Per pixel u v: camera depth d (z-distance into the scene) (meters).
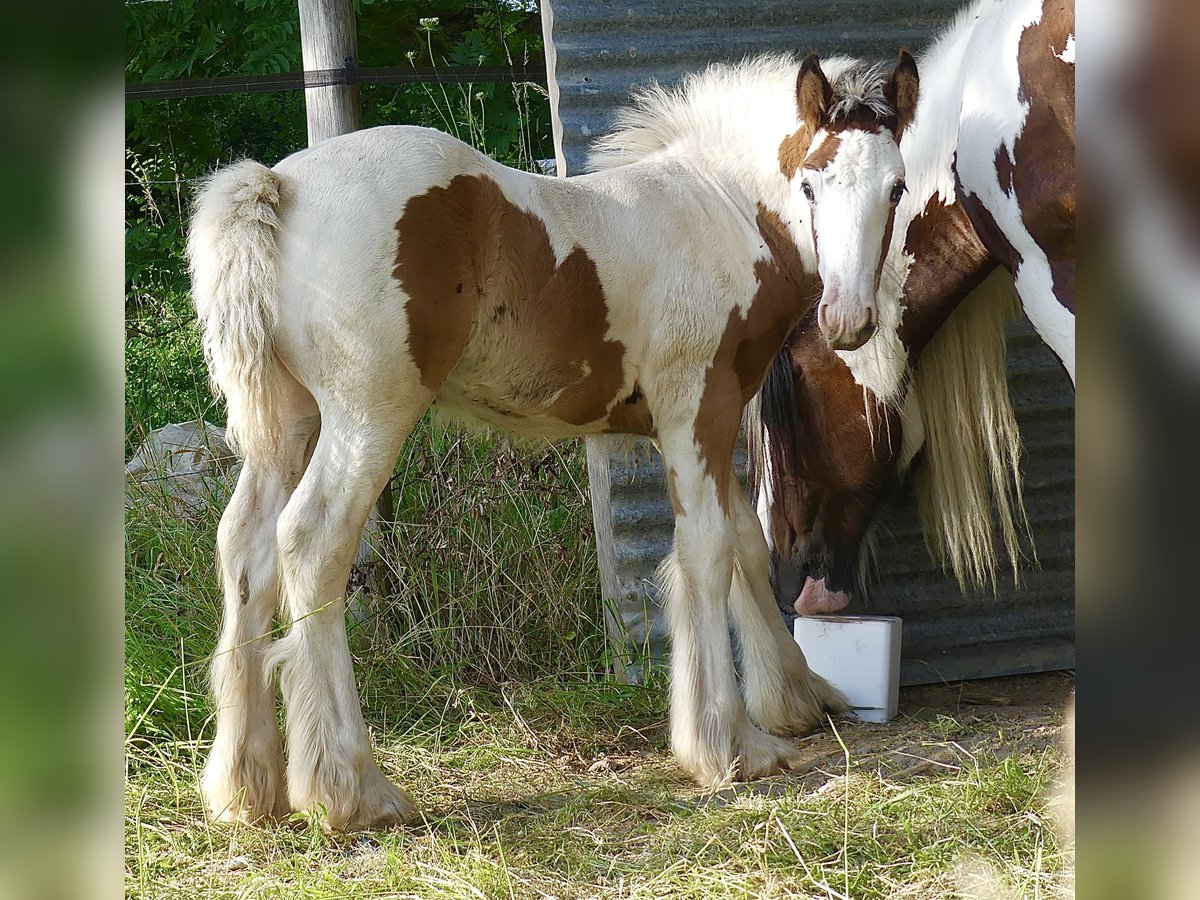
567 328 2.91
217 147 7.02
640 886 2.35
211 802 2.73
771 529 3.80
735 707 3.04
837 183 2.70
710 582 3.04
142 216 6.14
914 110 2.87
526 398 2.99
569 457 4.21
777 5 4.14
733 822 2.64
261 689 2.76
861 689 3.55
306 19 3.88
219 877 2.44
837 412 3.55
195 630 3.54
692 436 3.05
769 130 3.10
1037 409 4.13
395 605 3.76
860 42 4.22
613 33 4.02
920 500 3.80
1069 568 4.22
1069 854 2.35
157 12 6.93
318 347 2.59
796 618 3.68
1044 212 2.98
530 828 2.68
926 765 3.03
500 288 2.79
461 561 3.87
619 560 3.85
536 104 6.11
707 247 3.04
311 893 2.30
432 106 6.53
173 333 5.19
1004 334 3.79
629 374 3.05
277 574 2.78
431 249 2.61
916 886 2.31
